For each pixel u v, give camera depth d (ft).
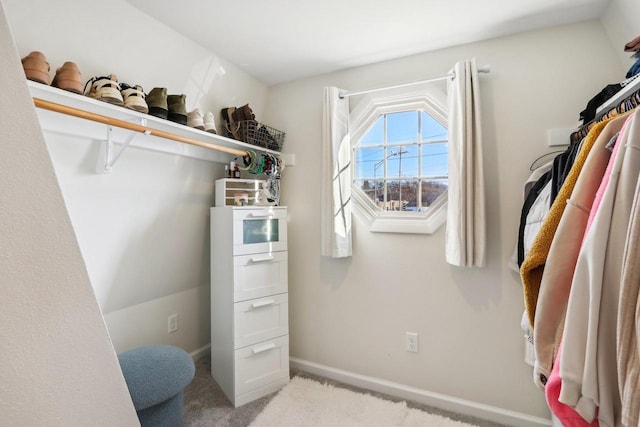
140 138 5.17
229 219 5.99
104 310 5.38
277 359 6.44
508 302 5.50
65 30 4.11
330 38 5.70
